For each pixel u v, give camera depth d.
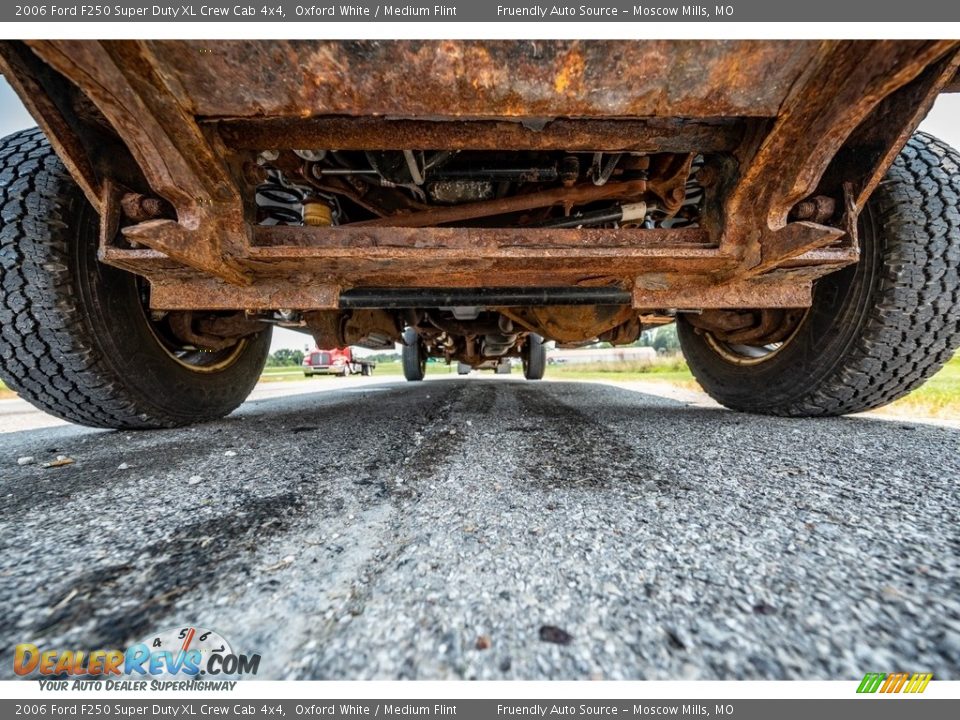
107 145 0.82
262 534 0.61
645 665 0.35
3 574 0.51
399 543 0.57
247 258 0.91
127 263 0.88
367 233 0.94
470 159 1.02
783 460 0.94
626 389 3.38
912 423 1.40
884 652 0.36
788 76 0.69
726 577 0.47
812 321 1.33
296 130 0.80
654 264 0.98
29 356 1.17
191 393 1.57
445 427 1.49
